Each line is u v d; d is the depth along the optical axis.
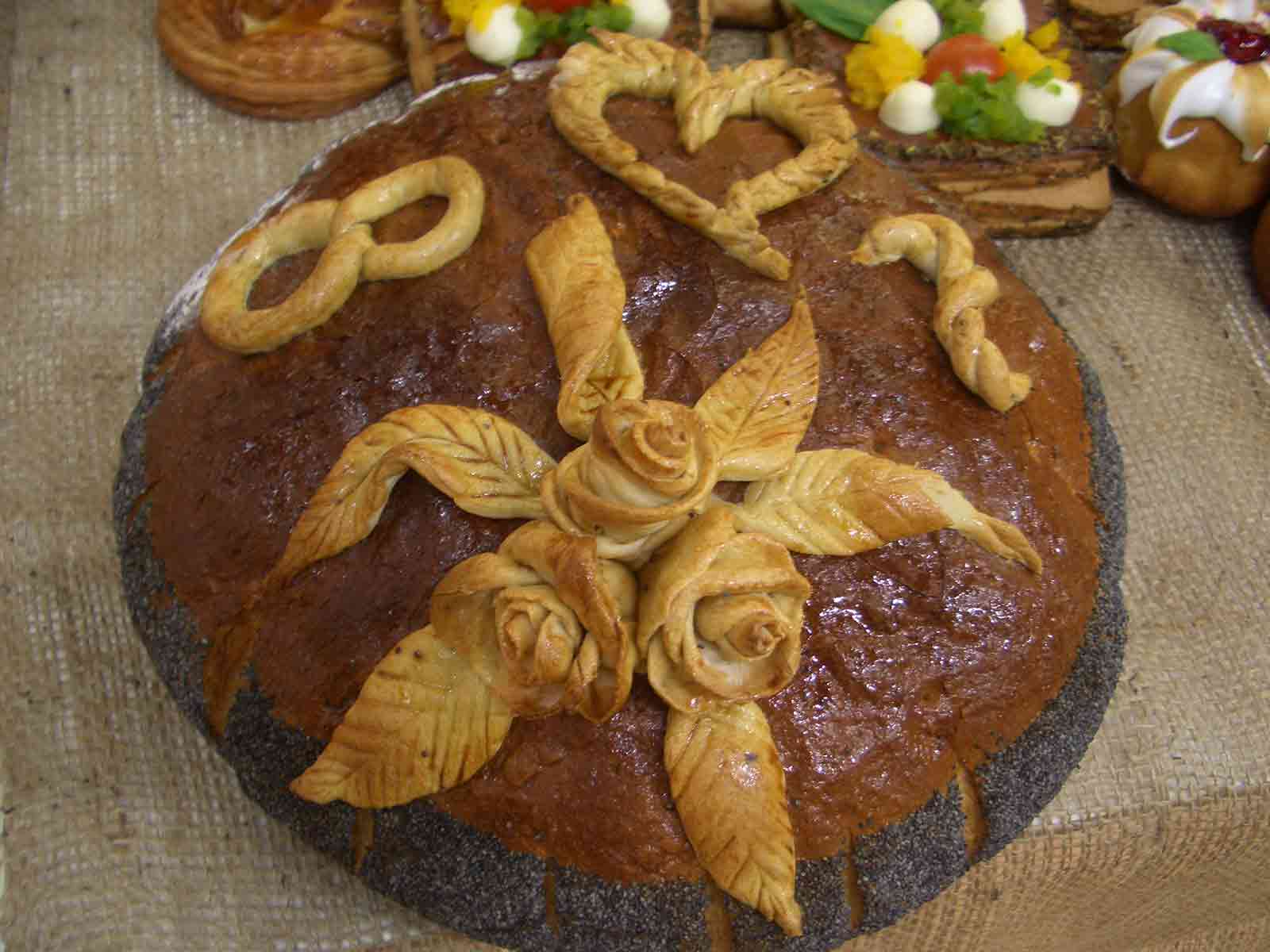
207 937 0.65
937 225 0.60
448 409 0.54
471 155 0.62
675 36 0.87
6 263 0.82
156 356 0.64
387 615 0.54
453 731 0.52
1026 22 0.88
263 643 0.56
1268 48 0.84
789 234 0.60
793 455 0.54
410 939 0.65
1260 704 0.76
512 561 0.50
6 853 0.67
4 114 0.87
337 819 0.55
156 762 0.69
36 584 0.74
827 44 0.87
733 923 0.53
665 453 0.48
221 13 0.86
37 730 0.70
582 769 0.52
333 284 0.57
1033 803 0.56
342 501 0.54
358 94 0.88
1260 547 0.81
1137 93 0.86
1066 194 0.85
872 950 0.71
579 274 0.56
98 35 0.90
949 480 0.56
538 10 0.84
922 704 0.54
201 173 0.86
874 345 0.58
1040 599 0.56
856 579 0.54
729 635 0.49
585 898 0.53
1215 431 0.84
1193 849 0.73
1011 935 0.73
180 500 0.58
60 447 0.78
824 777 0.53
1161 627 0.78
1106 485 0.60
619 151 0.60
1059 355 0.62
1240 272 0.89
